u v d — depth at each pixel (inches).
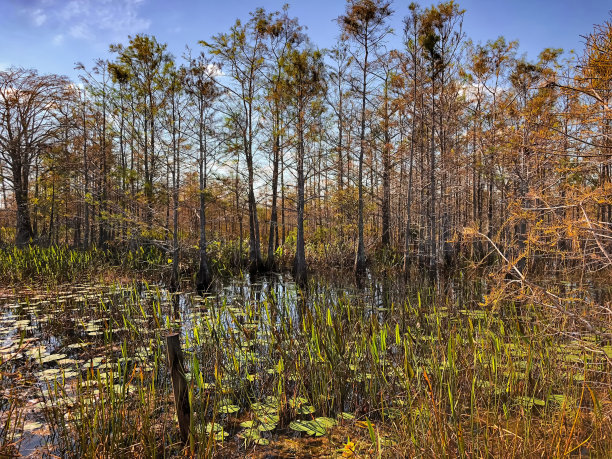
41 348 215.5
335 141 572.4
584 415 133.7
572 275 229.5
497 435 120.0
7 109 668.1
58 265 458.0
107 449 119.1
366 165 582.9
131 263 501.4
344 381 168.6
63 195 710.5
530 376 166.1
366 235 720.3
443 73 533.0
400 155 573.9
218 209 625.0
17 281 411.5
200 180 447.5
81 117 619.8
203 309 310.7
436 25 511.5
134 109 489.7
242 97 539.5
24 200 700.7
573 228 121.4
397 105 530.6
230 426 141.2
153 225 452.1
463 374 162.4
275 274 567.2
